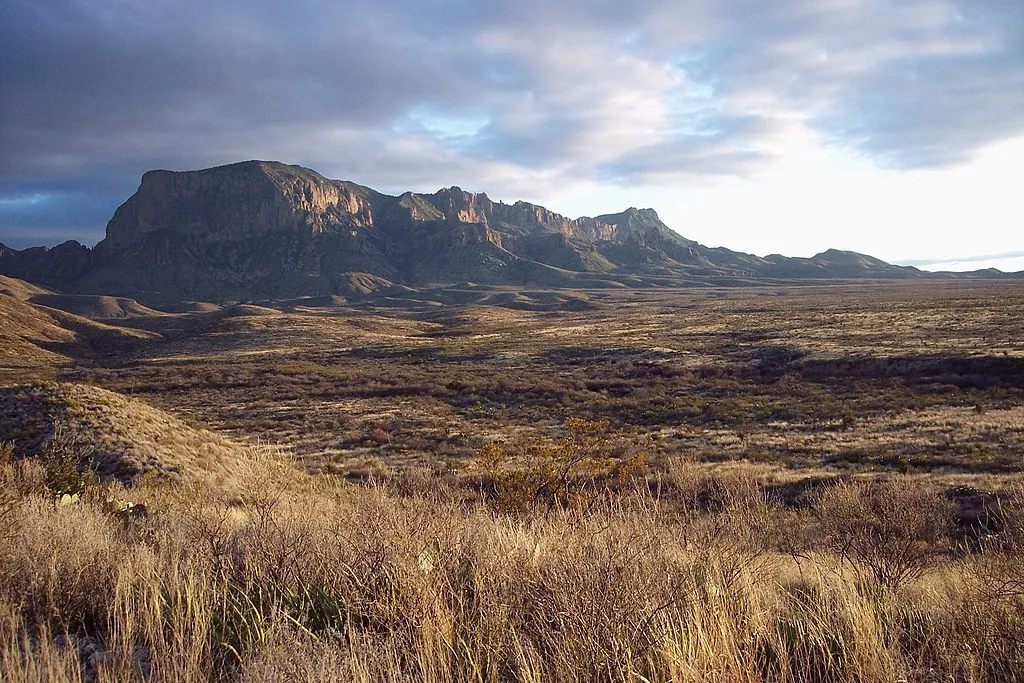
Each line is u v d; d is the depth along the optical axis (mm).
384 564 3719
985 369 37312
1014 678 2779
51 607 3355
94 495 8086
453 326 114812
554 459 9125
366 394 44844
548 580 3363
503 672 2740
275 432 32188
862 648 2873
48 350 94250
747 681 2551
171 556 4047
